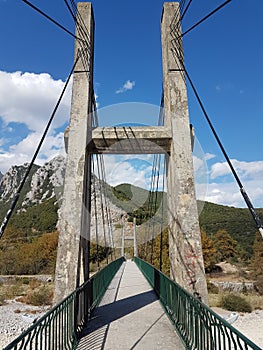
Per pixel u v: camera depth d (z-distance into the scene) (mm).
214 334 3295
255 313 17984
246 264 36094
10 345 2311
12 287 27984
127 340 4727
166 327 5457
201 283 5992
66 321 4219
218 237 41438
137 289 10484
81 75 7266
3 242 42781
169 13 7766
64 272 5996
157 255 19969
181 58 7359
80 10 7762
